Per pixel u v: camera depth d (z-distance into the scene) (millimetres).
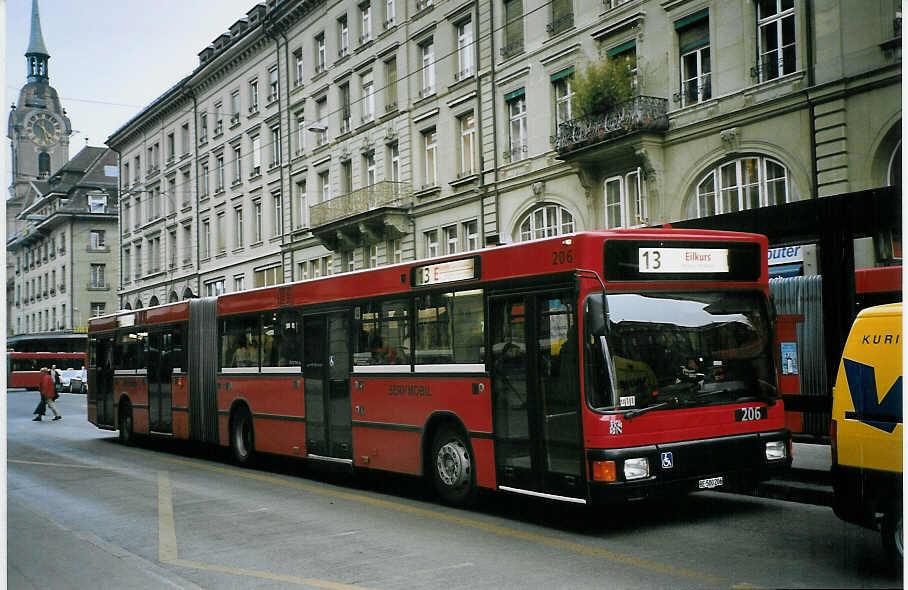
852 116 16828
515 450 8820
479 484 9375
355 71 34031
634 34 21750
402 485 11898
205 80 46250
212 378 15547
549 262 8414
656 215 20891
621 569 6719
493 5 26562
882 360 6000
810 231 13055
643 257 8219
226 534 8727
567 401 8109
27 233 75438
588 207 22891
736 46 19219
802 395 12359
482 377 9297
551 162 24266
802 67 17750
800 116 17844
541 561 7098
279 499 10859
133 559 7629
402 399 10594
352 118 34281
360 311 11500
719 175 19844
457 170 28469
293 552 7797
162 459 16016
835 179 17125
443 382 9898
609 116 21344
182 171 49562
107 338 20312
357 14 34000
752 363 8633
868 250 12508
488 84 26797
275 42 40000
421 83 30406
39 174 77188
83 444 19484
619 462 7672
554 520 8852
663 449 7875
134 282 56906
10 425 26297
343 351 11805
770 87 18422
